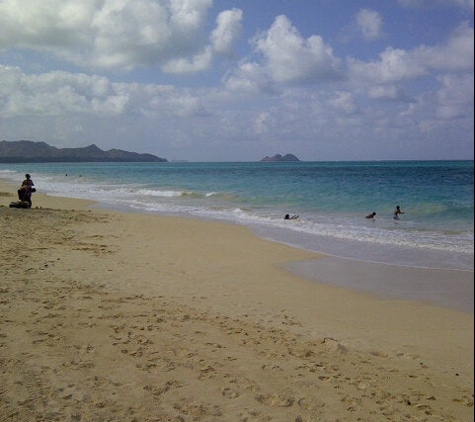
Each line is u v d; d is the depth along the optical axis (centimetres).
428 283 946
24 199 2116
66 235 1403
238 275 995
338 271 1048
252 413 423
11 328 582
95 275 919
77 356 515
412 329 689
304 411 433
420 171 7450
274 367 525
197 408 425
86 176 6656
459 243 1391
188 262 1103
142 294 803
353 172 7388
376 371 539
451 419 438
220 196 3064
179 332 620
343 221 1917
